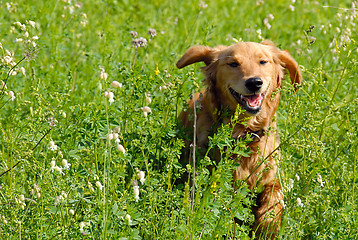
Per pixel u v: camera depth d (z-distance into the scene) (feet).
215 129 24.25
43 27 37.45
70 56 36.91
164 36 40.32
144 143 20.99
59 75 31.09
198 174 19.81
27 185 19.51
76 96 29.63
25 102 21.81
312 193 19.81
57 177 17.78
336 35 33.81
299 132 23.16
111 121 20.31
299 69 26.43
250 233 24.12
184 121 27.37
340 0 56.44
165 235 17.98
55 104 25.39
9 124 23.73
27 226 17.40
